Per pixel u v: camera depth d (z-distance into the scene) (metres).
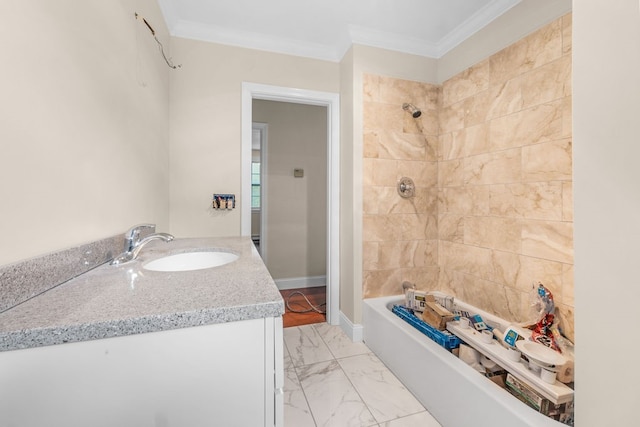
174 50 1.92
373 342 1.92
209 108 1.99
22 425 0.48
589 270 0.71
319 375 1.66
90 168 0.89
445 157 2.20
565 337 1.38
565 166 1.41
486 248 1.86
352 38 2.03
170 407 0.55
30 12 0.63
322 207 3.49
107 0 1.00
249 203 2.06
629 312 0.63
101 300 0.61
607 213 0.67
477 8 1.81
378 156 2.11
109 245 0.98
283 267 3.38
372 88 2.08
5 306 0.54
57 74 0.73
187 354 0.56
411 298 1.89
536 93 1.54
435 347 1.40
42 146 0.67
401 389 1.54
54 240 0.72
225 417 0.59
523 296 1.61
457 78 2.07
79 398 0.50
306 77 2.21
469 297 1.99
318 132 3.46
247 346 0.60
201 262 1.35
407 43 2.14
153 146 1.54
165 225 1.79
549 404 1.03
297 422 1.30
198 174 1.96
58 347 0.49
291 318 2.49
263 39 2.09
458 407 1.21
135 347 0.53
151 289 0.69
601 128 0.68
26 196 0.62
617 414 0.66
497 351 1.29
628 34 0.62
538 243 1.53
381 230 2.13
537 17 1.54
